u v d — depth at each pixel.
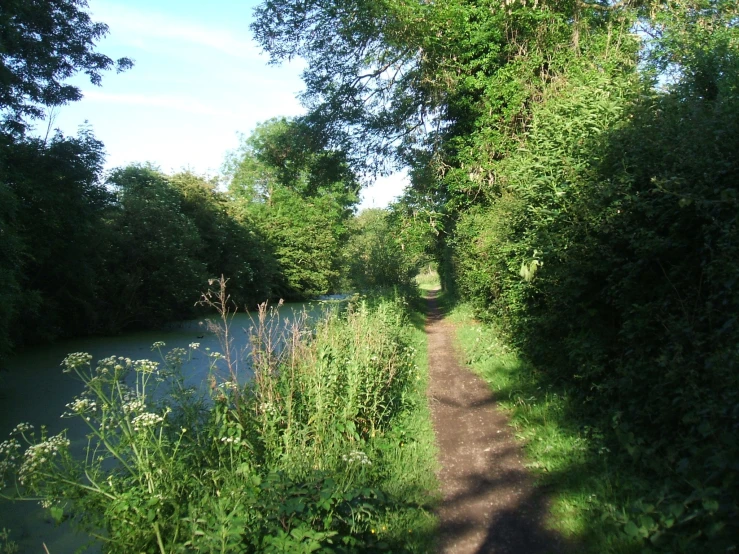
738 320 4.36
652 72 8.14
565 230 7.31
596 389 6.42
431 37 16.27
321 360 6.18
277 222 46.03
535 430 6.50
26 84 17.39
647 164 5.99
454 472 5.79
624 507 4.27
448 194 18.62
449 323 19.91
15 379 12.62
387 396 7.20
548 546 4.20
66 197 17.61
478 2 17.03
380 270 21.95
